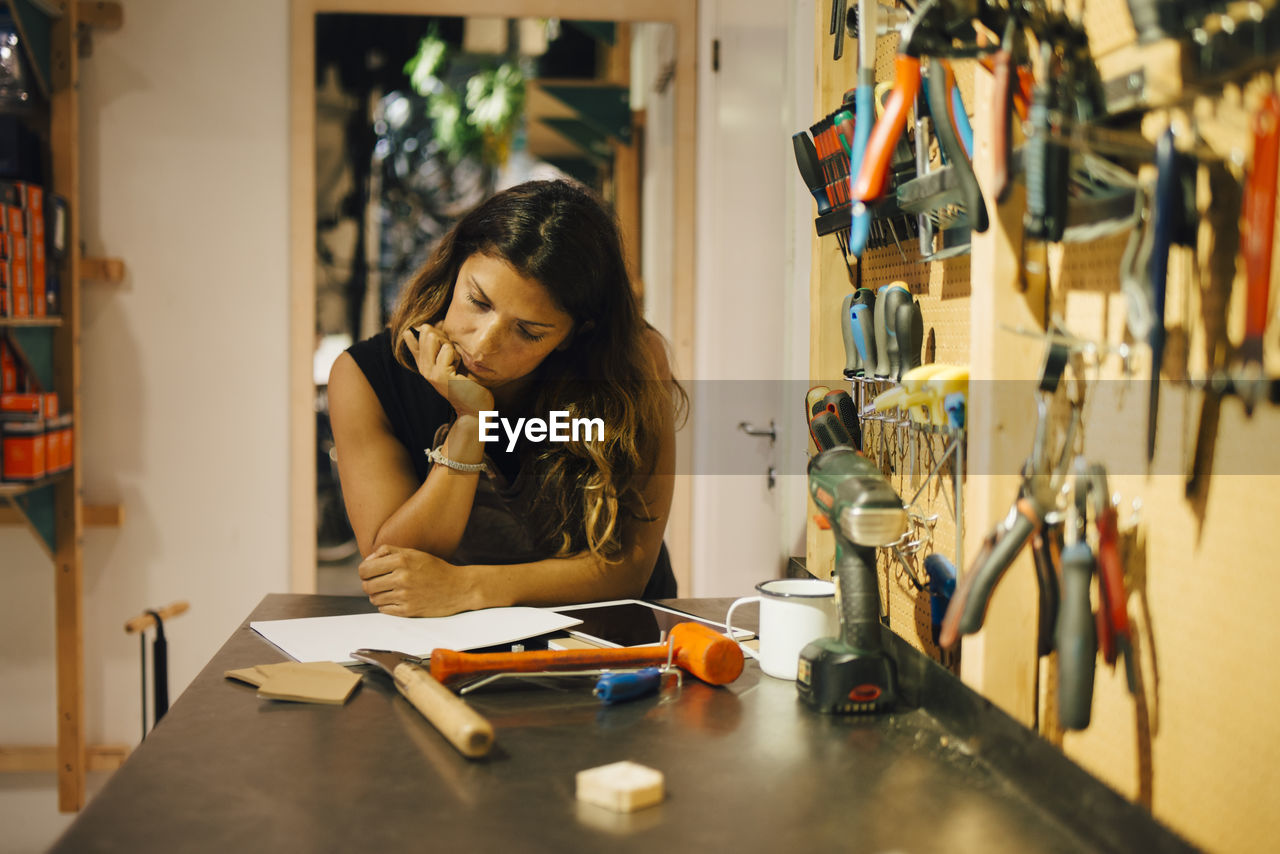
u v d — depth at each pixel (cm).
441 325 146
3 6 255
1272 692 72
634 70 317
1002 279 93
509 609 136
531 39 312
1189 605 80
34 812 294
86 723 298
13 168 257
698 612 141
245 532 302
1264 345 67
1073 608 77
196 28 295
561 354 155
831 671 99
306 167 300
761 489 283
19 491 246
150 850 71
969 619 79
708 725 96
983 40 96
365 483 154
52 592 292
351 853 71
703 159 315
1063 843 74
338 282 305
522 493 161
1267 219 63
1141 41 69
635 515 155
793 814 78
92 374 295
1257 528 73
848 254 145
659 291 325
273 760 87
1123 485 88
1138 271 76
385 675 110
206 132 297
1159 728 84
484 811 78
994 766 87
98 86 292
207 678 108
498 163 314
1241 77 71
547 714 99
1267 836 72
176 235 297
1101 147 76
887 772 86
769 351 274
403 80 306
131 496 298
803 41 239
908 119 111
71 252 275
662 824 76
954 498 113
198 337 299
